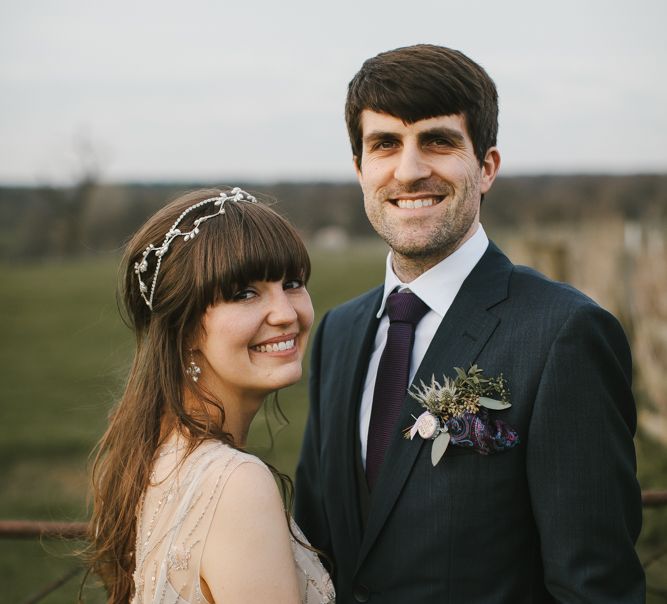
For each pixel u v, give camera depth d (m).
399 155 2.17
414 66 2.11
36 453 7.48
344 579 2.23
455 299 2.18
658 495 2.84
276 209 2.37
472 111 2.14
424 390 2.09
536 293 2.09
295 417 8.33
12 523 2.69
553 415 1.91
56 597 4.46
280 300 2.04
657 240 6.43
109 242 41.88
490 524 1.96
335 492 2.31
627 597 1.87
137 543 1.93
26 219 41.50
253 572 1.77
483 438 1.93
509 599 1.96
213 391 2.09
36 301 19.95
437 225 2.15
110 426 2.16
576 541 1.86
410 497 2.04
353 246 44.53
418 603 2.00
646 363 6.06
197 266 1.98
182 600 1.81
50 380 10.95
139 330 2.20
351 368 2.38
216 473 1.84
